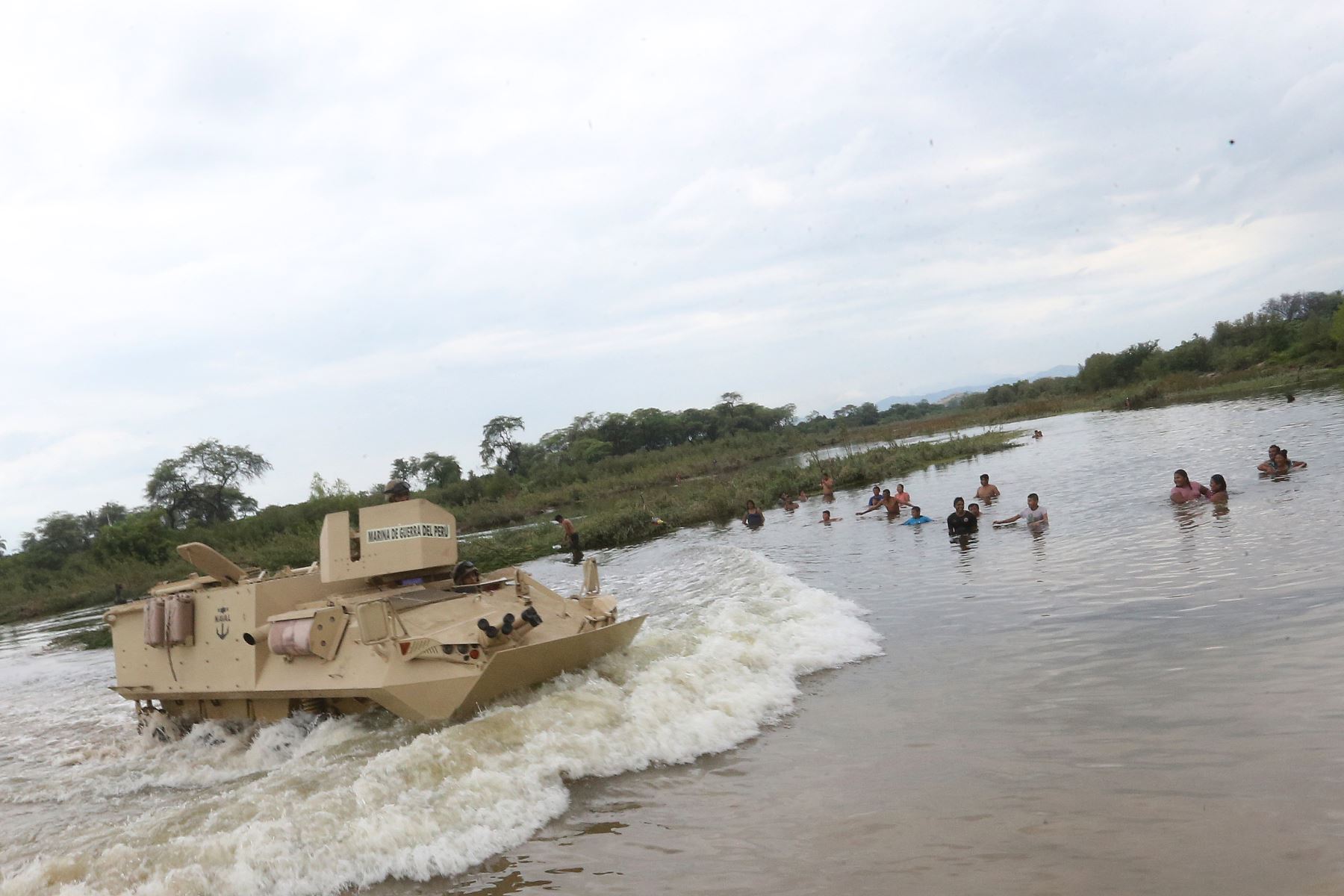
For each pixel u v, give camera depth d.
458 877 5.89
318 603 10.52
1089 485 22.98
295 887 5.93
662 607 15.32
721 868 5.57
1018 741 6.99
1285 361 62.91
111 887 6.08
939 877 5.07
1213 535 14.23
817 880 5.24
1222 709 7.00
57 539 73.12
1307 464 19.78
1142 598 11.02
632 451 122.50
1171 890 4.59
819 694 9.02
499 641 9.15
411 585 11.23
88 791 9.91
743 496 36.53
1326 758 5.86
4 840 8.16
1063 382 105.75
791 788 6.68
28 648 28.50
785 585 14.91
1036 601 11.79
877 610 12.70
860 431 91.00
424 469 90.62
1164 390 62.72
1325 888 4.41
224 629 11.02
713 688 9.03
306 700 10.05
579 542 28.23
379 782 7.22
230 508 83.00
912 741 7.32
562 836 6.36
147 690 12.07
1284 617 9.23
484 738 7.82
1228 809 5.38
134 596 45.00
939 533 20.05
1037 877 4.91
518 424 107.06
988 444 42.06
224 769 10.00
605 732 8.01
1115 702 7.54
